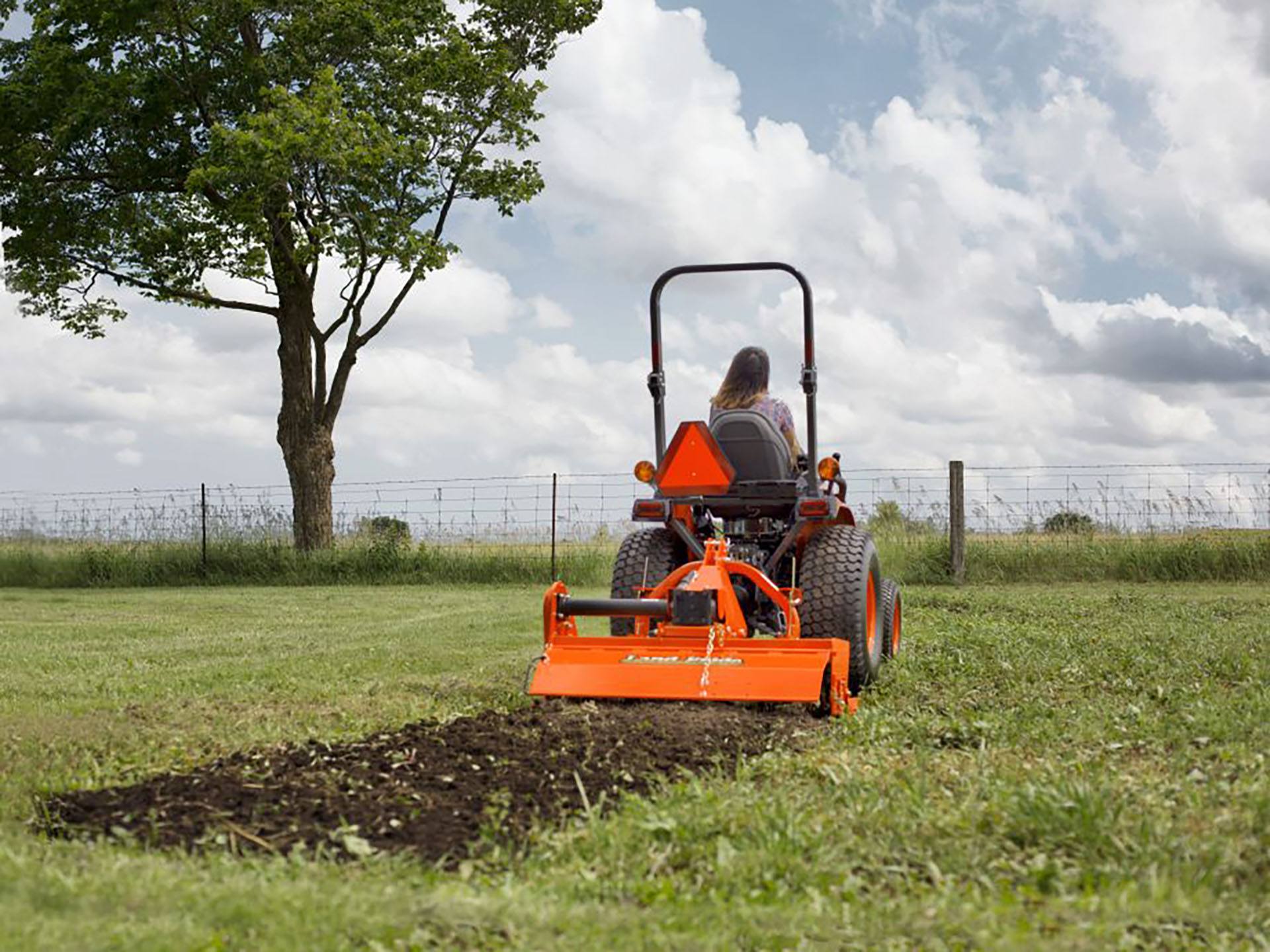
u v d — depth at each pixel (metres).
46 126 20.70
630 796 4.06
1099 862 3.29
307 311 21.70
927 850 3.44
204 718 6.01
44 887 3.01
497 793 4.28
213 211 21.08
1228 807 3.76
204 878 3.20
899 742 5.16
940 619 10.62
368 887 3.14
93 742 5.33
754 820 3.69
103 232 21.34
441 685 7.04
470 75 20.45
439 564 19.14
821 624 6.66
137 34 19.91
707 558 6.30
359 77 20.91
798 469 7.20
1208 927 2.86
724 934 2.79
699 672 5.95
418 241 19.83
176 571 19.94
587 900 3.14
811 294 6.85
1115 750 4.84
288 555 19.94
